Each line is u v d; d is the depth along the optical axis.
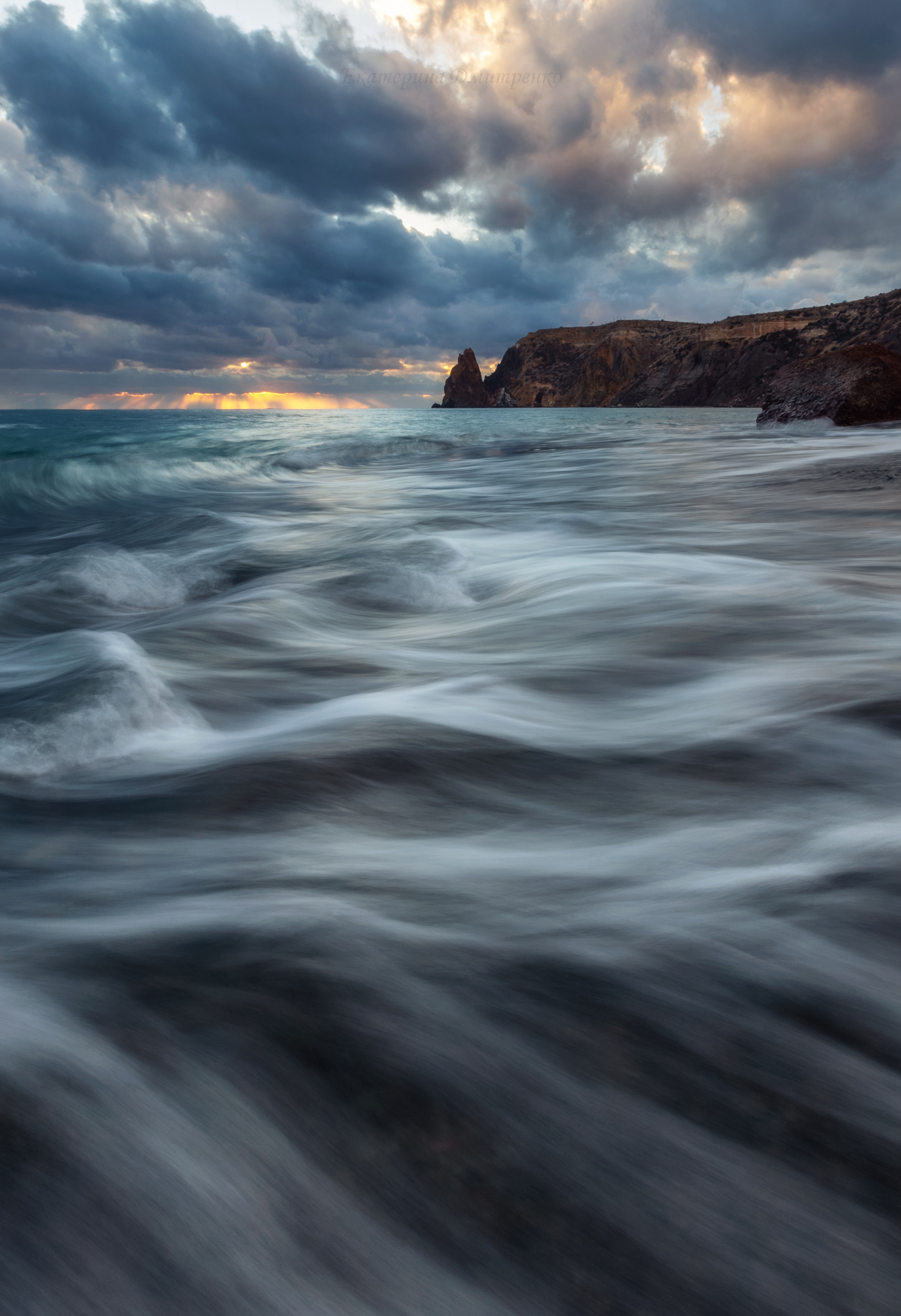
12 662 3.56
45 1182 1.04
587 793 2.42
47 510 11.83
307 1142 1.14
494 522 8.80
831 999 1.41
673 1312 0.95
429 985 1.43
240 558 6.89
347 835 2.15
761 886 1.78
